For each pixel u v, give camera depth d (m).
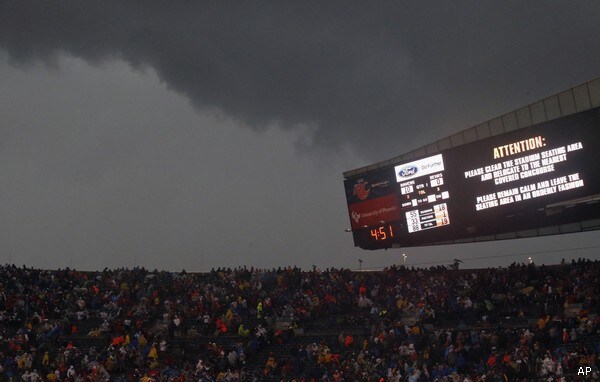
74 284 74.81
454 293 64.56
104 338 64.56
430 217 63.12
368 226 66.75
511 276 64.06
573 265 64.75
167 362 58.44
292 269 73.94
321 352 57.28
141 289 73.31
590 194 55.34
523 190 58.34
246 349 60.16
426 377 50.31
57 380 55.19
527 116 58.34
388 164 65.88
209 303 68.56
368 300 65.75
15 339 60.91
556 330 52.94
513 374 47.34
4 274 73.44
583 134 55.59
